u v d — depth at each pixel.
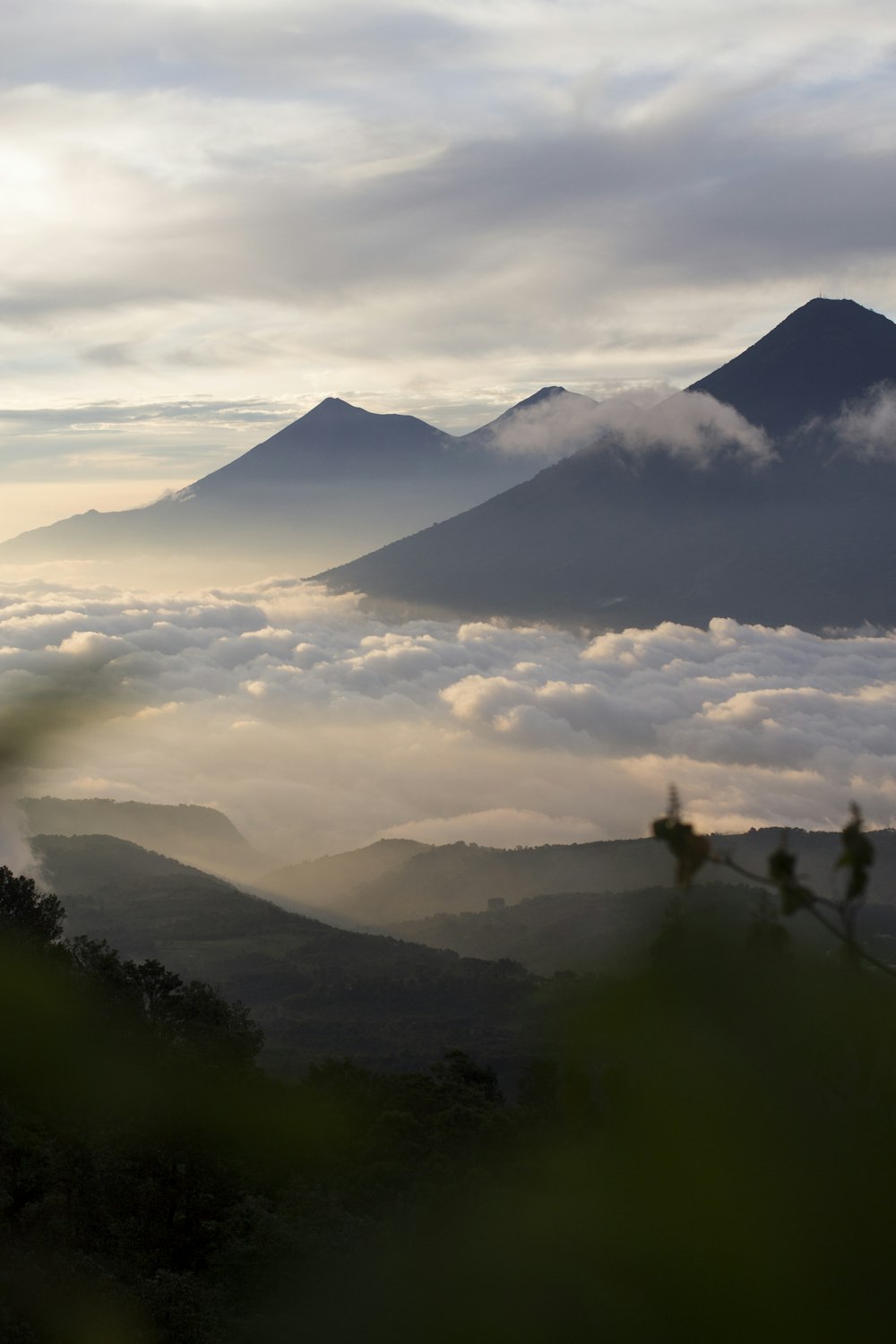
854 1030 2.79
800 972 2.84
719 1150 2.99
